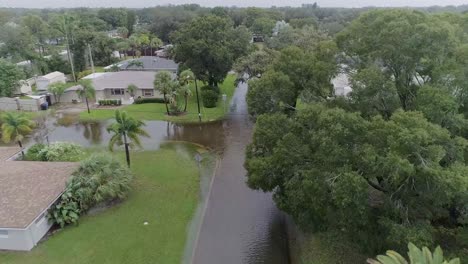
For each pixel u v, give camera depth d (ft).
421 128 46.34
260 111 81.56
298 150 62.03
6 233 66.54
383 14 67.62
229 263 64.69
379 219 54.39
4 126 107.14
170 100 160.76
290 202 63.93
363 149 49.67
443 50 60.85
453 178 44.37
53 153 96.37
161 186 92.38
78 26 252.21
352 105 65.98
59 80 204.54
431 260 41.22
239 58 177.17
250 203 85.20
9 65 163.43
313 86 76.59
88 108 160.04
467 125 56.44
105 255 65.77
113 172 84.33
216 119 152.15
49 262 63.98
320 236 69.87
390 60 65.36
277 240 71.46
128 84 174.70
